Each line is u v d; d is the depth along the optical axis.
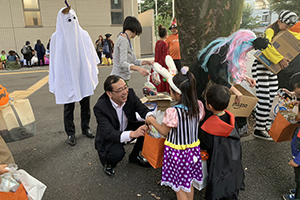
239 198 2.17
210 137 1.95
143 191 2.33
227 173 1.96
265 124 3.22
